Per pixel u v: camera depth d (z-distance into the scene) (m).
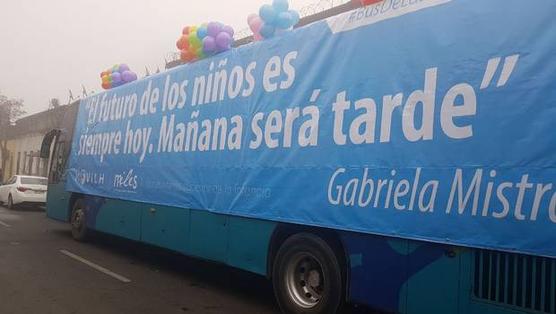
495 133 3.85
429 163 4.26
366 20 5.02
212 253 6.78
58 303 6.03
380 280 4.62
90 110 11.05
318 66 5.48
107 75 10.65
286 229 5.74
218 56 7.09
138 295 6.58
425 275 4.27
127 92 9.46
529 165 3.63
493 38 3.95
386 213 4.55
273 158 5.88
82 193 10.88
